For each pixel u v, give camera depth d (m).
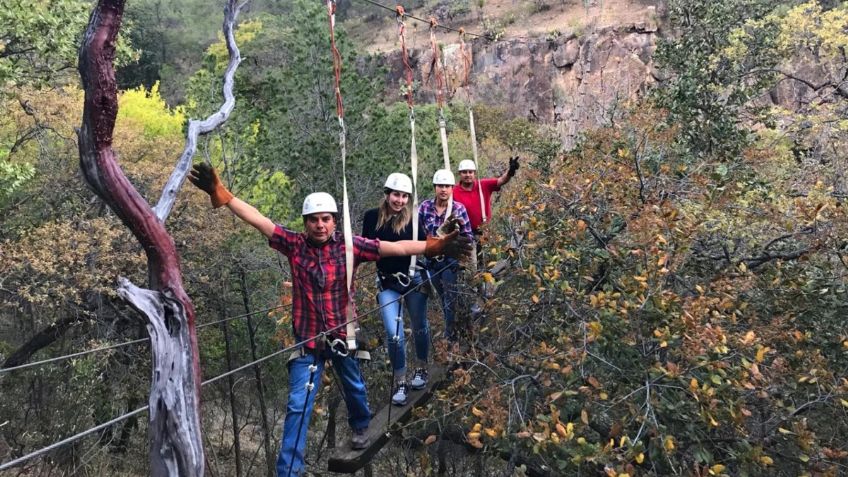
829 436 5.01
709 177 6.05
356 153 12.24
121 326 14.02
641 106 7.98
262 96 13.84
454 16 52.47
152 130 19.48
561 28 44.62
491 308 5.46
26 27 11.73
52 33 11.97
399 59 46.72
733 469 4.88
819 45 13.38
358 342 4.00
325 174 12.27
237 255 13.53
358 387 4.09
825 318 5.36
